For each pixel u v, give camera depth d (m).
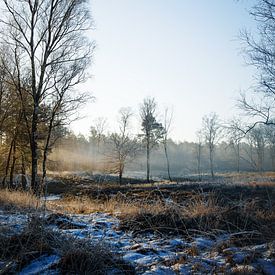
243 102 20.30
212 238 7.22
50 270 5.05
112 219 9.43
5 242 5.69
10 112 25.81
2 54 20.56
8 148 29.39
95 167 40.78
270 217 8.42
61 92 19.45
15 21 18.06
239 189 20.34
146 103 48.50
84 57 19.47
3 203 9.77
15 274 4.99
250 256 5.74
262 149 17.77
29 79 21.64
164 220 8.19
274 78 17.70
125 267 5.27
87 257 5.24
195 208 9.02
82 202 14.32
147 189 25.09
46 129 22.77
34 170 18.94
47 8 18.41
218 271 5.29
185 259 5.76
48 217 7.99
